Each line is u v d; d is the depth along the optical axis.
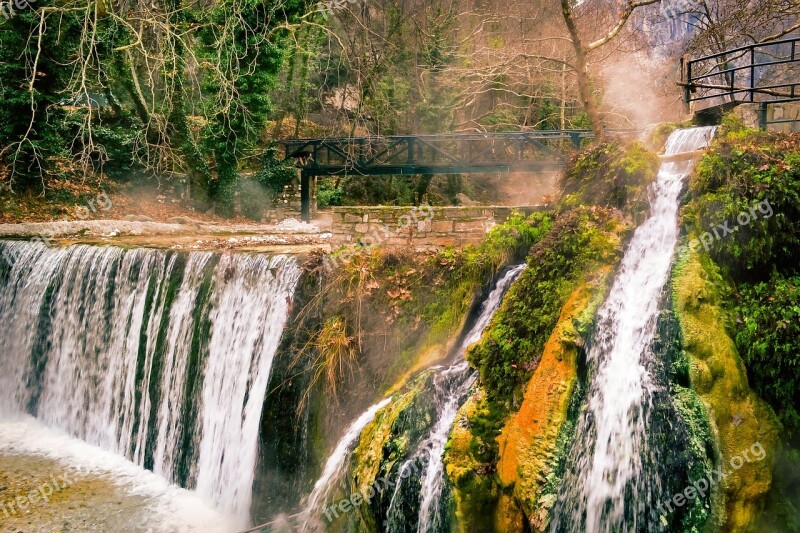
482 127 19.41
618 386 4.35
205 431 7.50
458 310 6.11
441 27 20.08
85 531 6.26
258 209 17.64
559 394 4.43
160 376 8.23
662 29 18.48
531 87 20.14
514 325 5.09
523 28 19.67
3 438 8.72
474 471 4.58
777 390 4.20
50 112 13.65
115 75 16.08
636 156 5.41
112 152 15.28
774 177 4.51
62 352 9.57
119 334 8.88
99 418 8.94
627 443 4.16
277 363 6.64
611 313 4.71
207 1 16.64
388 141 17.08
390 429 5.16
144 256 8.75
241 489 6.66
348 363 6.39
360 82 17.19
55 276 9.83
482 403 4.88
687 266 4.54
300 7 17.83
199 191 16.70
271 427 6.50
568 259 5.12
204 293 7.91
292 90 22.34
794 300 4.25
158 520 6.58
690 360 4.12
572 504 4.16
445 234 6.81
